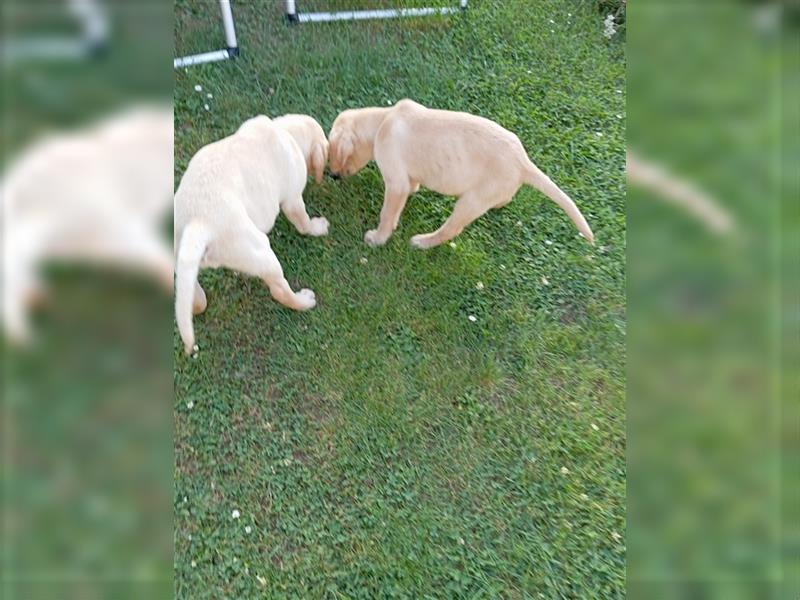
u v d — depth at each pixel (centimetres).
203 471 199
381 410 214
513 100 312
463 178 231
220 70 300
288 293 223
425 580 185
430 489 202
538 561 191
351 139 248
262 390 216
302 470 202
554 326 241
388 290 242
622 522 198
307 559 186
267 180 220
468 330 236
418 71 315
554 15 355
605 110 313
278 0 340
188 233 192
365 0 347
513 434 215
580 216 233
